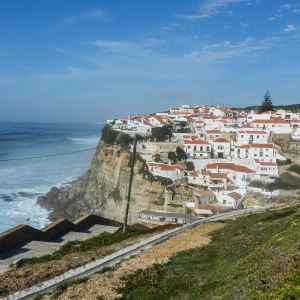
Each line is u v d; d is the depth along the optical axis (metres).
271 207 40.31
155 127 106.31
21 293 13.27
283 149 87.19
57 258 18.11
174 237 23.27
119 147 83.12
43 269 16.05
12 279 14.78
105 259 17.83
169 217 56.22
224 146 91.50
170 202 68.06
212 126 112.38
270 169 76.56
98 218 29.89
